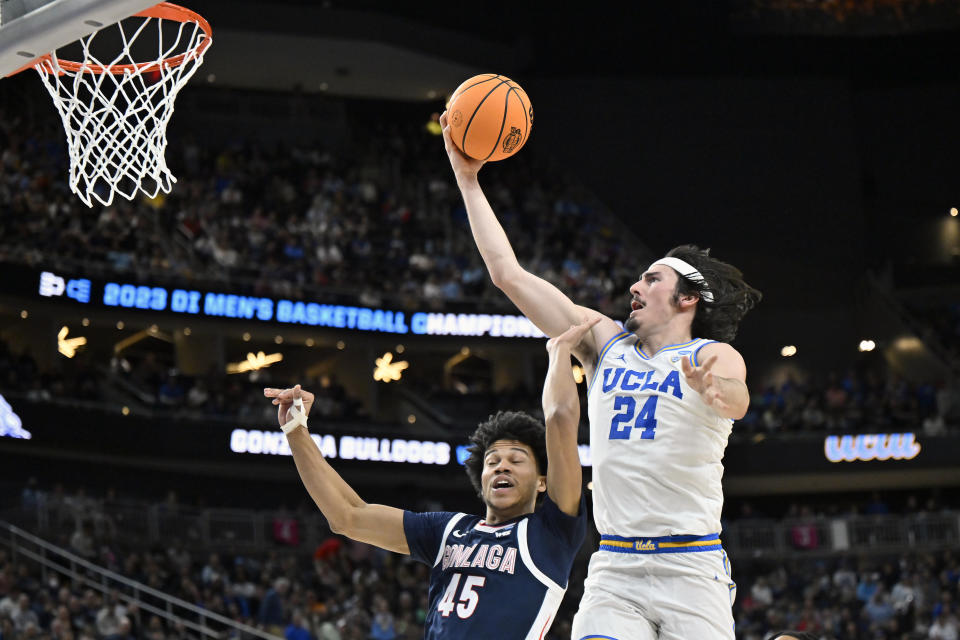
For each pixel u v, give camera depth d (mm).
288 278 25875
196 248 25297
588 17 33500
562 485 3992
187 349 25562
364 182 30453
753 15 32875
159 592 17016
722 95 33469
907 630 21031
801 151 33281
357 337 25906
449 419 26156
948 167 33688
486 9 32844
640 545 3812
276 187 28812
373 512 4289
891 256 33250
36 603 15750
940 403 27609
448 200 31078
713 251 32594
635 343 4102
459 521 4242
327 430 24078
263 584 18891
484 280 27969
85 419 21469
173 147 28344
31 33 5113
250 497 25234
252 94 31938
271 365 28172
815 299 32094
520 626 3938
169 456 22516
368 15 29500
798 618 21094
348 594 19688
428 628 4090
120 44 7062
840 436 26672
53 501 19328
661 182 32969
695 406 3820
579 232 30750
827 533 24297
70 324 25297
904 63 34031
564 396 3936
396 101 33625
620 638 3752
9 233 22453
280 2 28797
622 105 33281
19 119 26016
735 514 28266
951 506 28281
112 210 24500
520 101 4504
